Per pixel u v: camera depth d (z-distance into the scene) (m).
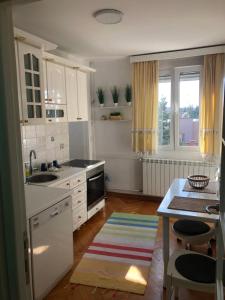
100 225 3.63
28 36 2.44
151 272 2.56
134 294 2.27
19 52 2.51
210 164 4.01
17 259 0.98
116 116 4.53
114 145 4.80
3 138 0.93
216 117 3.87
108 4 2.26
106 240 3.20
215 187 2.75
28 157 3.23
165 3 2.26
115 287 2.36
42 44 2.72
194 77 4.19
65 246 2.51
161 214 2.10
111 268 2.63
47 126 3.59
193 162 4.12
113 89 4.61
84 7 2.32
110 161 4.88
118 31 3.00
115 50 3.91
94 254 2.89
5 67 0.91
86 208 3.56
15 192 0.96
